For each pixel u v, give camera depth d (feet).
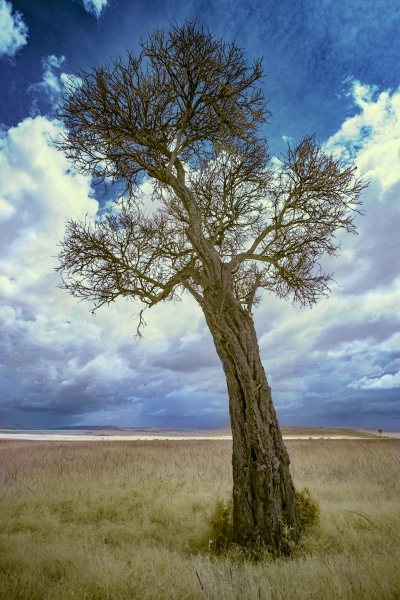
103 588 14.35
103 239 30.32
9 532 23.08
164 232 33.96
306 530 20.99
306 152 27.40
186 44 25.52
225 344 23.61
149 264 31.91
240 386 22.81
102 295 30.45
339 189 27.96
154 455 66.74
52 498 31.17
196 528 24.09
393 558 16.05
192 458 61.57
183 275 29.30
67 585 14.79
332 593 12.92
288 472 21.36
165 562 17.26
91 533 22.91
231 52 26.50
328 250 31.45
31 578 15.33
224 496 32.09
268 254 32.09
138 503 30.01
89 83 25.93
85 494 32.27
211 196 31.91
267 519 19.97
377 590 12.76
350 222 29.04
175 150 26.78
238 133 28.78
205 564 16.85
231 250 35.27
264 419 21.81
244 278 34.55
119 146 27.37
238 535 20.38
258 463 20.90
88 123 26.22
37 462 57.06
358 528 23.07
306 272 32.78
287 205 28.14
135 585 14.74
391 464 50.93
